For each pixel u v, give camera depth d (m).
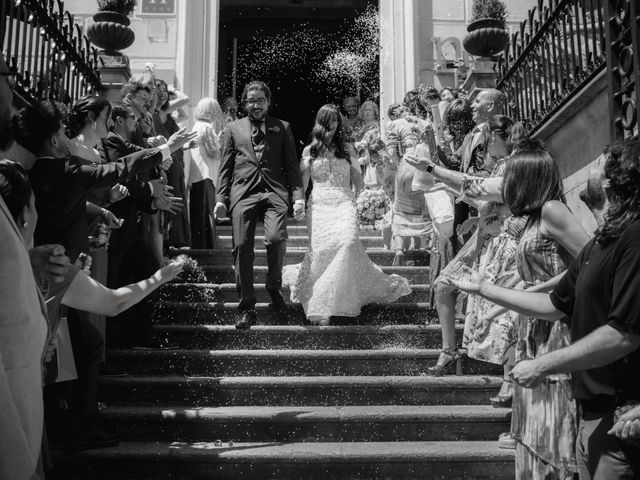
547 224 3.06
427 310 5.71
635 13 3.69
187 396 4.66
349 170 5.82
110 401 4.66
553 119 5.12
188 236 7.53
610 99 3.93
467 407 4.54
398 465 3.97
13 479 1.62
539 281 3.23
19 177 2.36
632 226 2.13
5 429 1.63
